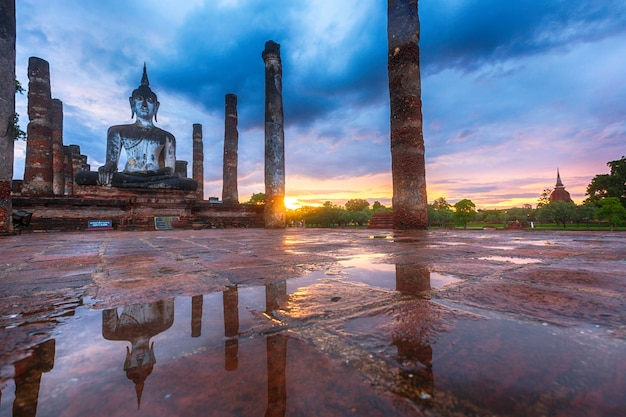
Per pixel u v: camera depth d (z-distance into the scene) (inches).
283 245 201.5
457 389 29.5
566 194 3147.1
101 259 133.8
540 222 1758.1
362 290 71.1
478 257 129.6
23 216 454.0
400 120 455.8
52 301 63.9
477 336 42.4
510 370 32.7
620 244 189.8
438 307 56.7
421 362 34.9
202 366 34.9
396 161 462.3
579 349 37.8
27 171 624.4
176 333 45.1
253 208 751.1
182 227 631.2
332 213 1888.5
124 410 27.0
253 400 28.2
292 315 52.9
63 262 125.0
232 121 1021.2
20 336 44.4
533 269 97.9
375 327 46.5
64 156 1011.9
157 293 69.8
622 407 26.3
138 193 687.7
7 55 372.2
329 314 53.2
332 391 29.5
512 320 49.0
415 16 457.1
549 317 50.3
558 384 30.0
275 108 666.8
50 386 31.0
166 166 781.3
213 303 61.2
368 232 398.6
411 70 452.8
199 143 1254.9
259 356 37.4
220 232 448.1
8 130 371.6
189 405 27.6
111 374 33.4
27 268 109.5
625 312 52.9
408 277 86.4
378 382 31.0
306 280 83.4
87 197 643.5
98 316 53.7
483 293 67.3
